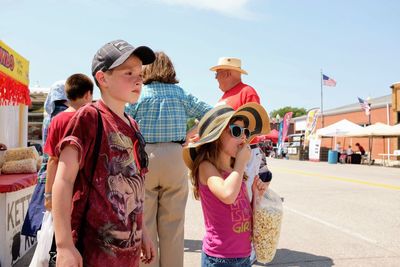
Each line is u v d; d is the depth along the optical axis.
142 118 3.63
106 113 2.00
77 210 1.85
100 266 1.84
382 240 5.62
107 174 1.90
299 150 34.94
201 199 2.63
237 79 4.72
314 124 34.34
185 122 3.84
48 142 2.86
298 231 6.16
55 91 3.96
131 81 2.07
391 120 33.00
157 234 3.81
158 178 3.58
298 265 4.49
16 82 5.39
